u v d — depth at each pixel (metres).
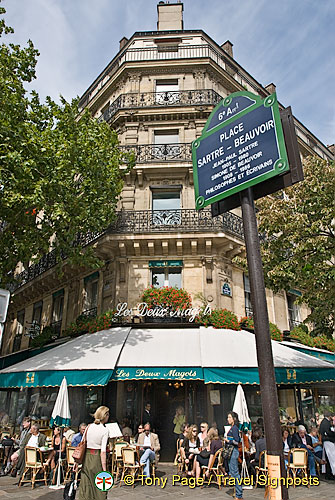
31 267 20.12
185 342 11.78
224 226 14.20
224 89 18.17
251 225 5.34
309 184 10.67
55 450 9.26
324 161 11.01
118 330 12.80
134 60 17.64
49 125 12.66
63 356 11.36
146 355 10.96
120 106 17.12
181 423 12.32
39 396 16.19
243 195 5.57
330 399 16.48
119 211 14.80
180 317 13.23
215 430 9.25
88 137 12.79
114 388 13.12
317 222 10.24
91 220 12.51
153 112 16.62
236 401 9.81
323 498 7.39
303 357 12.33
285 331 16.08
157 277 14.34
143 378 10.31
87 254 13.05
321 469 10.00
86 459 5.40
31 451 8.86
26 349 18.14
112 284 14.24
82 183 12.46
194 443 9.72
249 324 13.84
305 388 16.12
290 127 5.39
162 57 18.16
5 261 12.44
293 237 10.40
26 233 11.96
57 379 10.35
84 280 16.12
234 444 7.82
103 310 14.46
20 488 8.55
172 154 15.70
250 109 5.78
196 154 6.42
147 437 9.74
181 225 14.13
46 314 18.59
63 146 11.65
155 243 14.11
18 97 11.40
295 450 9.08
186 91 16.86
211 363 10.39
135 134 16.53
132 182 15.55
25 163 10.29
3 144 10.27
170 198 15.48
